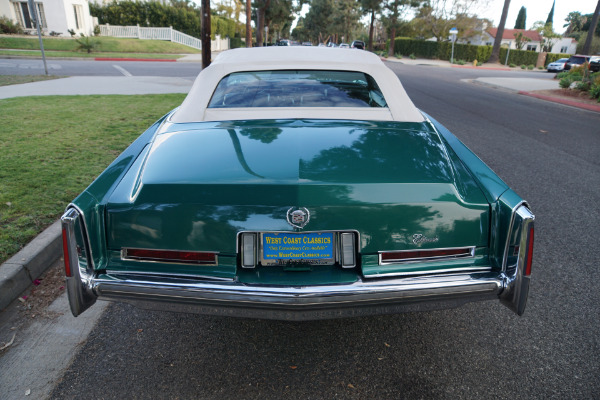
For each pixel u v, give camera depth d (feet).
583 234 11.68
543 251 10.69
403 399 6.18
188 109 8.39
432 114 31.19
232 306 5.73
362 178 6.02
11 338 7.43
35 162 15.30
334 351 7.23
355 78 9.07
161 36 114.42
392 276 5.85
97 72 51.78
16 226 10.55
